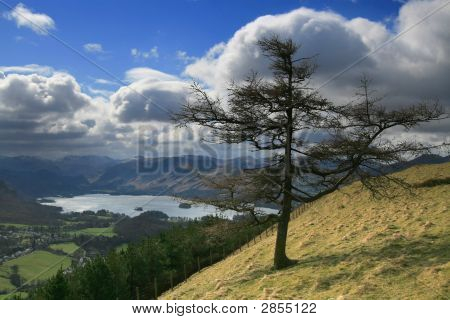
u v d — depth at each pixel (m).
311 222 44.00
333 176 29.33
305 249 32.38
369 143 26.84
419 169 49.44
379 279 20.03
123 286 54.12
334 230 35.91
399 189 43.06
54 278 47.56
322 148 27.58
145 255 63.75
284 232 28.59
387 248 25.08
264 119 28.55
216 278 35.09
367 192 46.91
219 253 63.41
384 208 38.31
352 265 23.56
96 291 49.31
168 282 59.78
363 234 31.16
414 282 18.70
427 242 24.56
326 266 24.86
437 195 37.25
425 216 31.36
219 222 29.56
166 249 65.88
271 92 27.19
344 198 49.91
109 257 60.94
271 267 29.28
